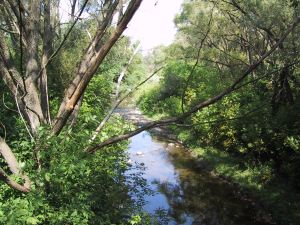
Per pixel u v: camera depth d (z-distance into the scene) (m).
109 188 8.09
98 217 6.58
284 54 11.93
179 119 3.88
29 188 4.87
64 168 4.65
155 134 26.11
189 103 24.50
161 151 21.39
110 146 9.03
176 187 15.48
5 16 5.18
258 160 15.73
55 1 5.93
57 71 13.37
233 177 15.87
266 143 14.62
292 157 13.59
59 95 13.44
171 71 34.09
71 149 4.88
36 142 4.82
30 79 4.80
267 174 14.38
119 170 9.53
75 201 5.68
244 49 20.70
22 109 4.83
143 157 20.02
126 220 7.97
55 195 5.48
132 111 37.62
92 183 6.91
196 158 19.78
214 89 19.61
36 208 4.95
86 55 4.32
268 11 13.23
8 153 4.66
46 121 5.09
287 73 13.94
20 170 4.70
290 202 12.46
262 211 12.84
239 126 15.57
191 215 12.90
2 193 5.78
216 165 17.59
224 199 14.19
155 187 15.38
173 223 12.22
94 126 7.52
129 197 9.55
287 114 13.81
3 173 4.20
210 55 17.53
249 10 13.90
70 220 5.55
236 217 12.70
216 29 18.67
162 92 35.25
